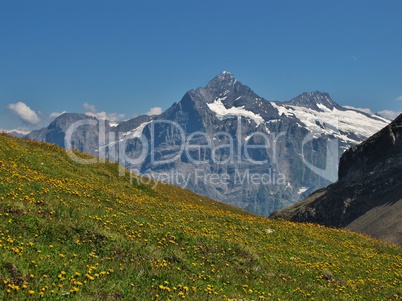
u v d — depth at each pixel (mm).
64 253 15625
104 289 13094
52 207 20688
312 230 37094
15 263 12938
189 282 16047
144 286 14414
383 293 22328
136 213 26484
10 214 17781
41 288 11859
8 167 29703
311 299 18250
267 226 34031
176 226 24781
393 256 33688
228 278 18297
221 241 23297
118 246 18062
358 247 34156
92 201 26703
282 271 21922
